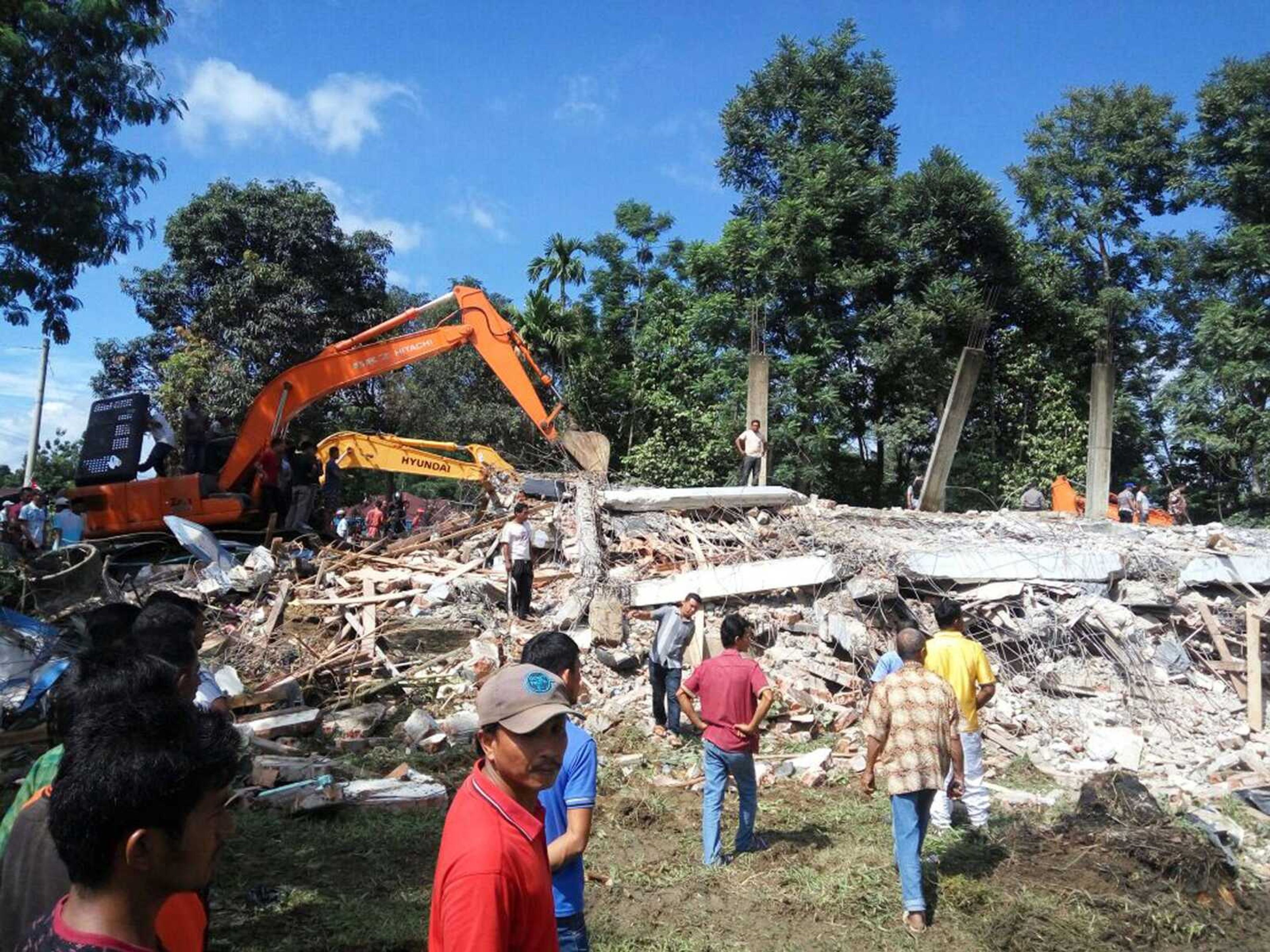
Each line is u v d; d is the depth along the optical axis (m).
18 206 13.26
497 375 16.80
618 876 6.39
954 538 14.37
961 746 5.81
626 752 9.28
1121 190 30.02
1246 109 28.31
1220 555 13.29
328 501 16.84
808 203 27.70
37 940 1.68
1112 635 11.59
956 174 27.36
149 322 32.44
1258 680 11.20
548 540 14.74
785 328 28.48
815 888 6.16
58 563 13.35
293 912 5.59
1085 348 29.36
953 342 27.92
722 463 27.64
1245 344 27.03
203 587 13.56
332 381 16.33
